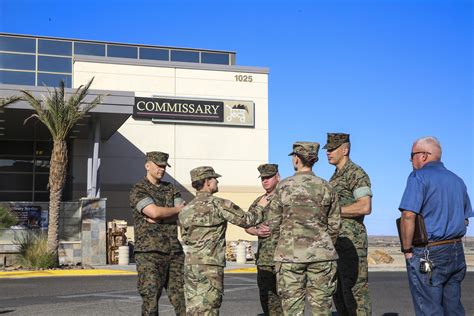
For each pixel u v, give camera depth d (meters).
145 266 6.71
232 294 12.59
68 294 12.45
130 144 28.94
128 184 28.72
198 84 30.19
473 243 69.31
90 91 22.41
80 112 20.41
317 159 6.27
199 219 6.38
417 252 5.32
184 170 29.52
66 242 21.75
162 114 29.39
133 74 29.38
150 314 6.62
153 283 6.68
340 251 6.76
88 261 21.67
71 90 22.28
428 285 5.25
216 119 30.11
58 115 20.05
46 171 28.89
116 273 18.64
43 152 28.95
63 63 30.06
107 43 31.08
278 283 6.08
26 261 20.00
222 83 30.52
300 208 6.01
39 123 24.73
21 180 28.47
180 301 6.88
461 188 5.43
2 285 14.38
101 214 22.05
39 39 29.86
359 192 6.73
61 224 21.91
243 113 30.56
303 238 5.95
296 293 5.96
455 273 5.34
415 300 5.38
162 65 29.73
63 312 9.83
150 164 7.02
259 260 7.72
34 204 21.86
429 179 5.32
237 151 30.36
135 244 6.85
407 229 5.29
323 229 6.02
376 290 13.64
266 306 7.70
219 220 6.42
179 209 6.76
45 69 29.70
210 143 30.03
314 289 5.94
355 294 6.71
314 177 6.15
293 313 5.96
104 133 26.83
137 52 31.52
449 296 5.37
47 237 21.31
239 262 24.23
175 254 6.88
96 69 28.94
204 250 6.38
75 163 28.09
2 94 21.58
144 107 29.20
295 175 6.21
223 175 29.98
